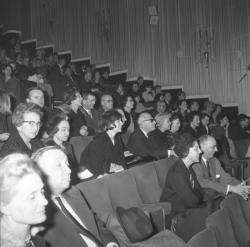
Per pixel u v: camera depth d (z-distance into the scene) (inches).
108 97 216.4
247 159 249.8
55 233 77.9
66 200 88.1
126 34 451.2
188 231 120.6
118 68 456.8
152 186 144.9
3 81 254.8
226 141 257.4
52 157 81.7
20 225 55.8
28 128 116.0
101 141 150.6
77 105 193.0
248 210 114.4
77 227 83.0
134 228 103.1
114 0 459.8
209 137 158.2
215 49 402.0
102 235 92.8
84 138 175.3
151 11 429.4
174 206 130.2
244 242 104.5
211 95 404.8
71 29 492.7
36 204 55.1
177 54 420.2
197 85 411.2
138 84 396.2
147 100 356.5
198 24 409.4
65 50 497.0
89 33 479.8
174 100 417.1
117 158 156.8
